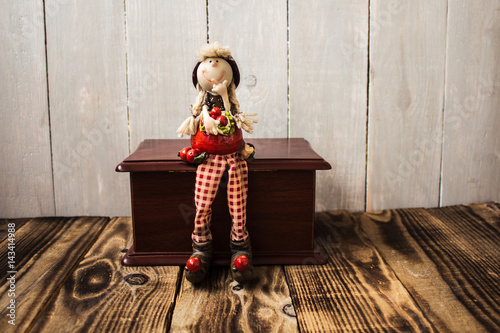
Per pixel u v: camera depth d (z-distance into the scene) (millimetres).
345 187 1556
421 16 1472
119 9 1411
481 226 1401
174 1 1418
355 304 939
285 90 1481
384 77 1495
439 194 1576
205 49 1004
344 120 1514
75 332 834
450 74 1514
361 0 1451
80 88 1444
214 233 1149
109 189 1512
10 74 1416
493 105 1550
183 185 1124
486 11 1490
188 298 972
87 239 1303
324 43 1465
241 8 1433
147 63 1444
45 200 1502
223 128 984
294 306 935
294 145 1300
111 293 984
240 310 919
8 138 1451
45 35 1406
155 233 1146
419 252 1216
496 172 1576
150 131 1483
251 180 1129
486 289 1003
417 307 926
